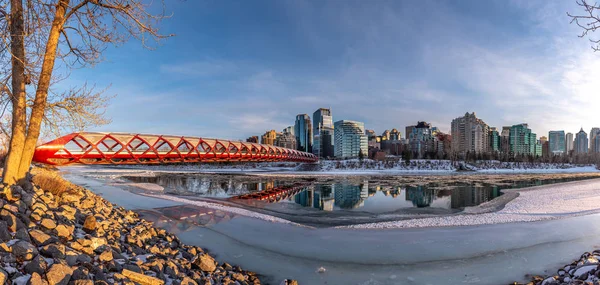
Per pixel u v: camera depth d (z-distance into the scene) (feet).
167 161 161.68
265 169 336.90
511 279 32.42
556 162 444.96
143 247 30.50
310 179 207.51
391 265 36.70
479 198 104.94
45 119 33.40
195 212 70.95
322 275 33.58
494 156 464.65
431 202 96.84
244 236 49.55
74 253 19.66
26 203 24.95
